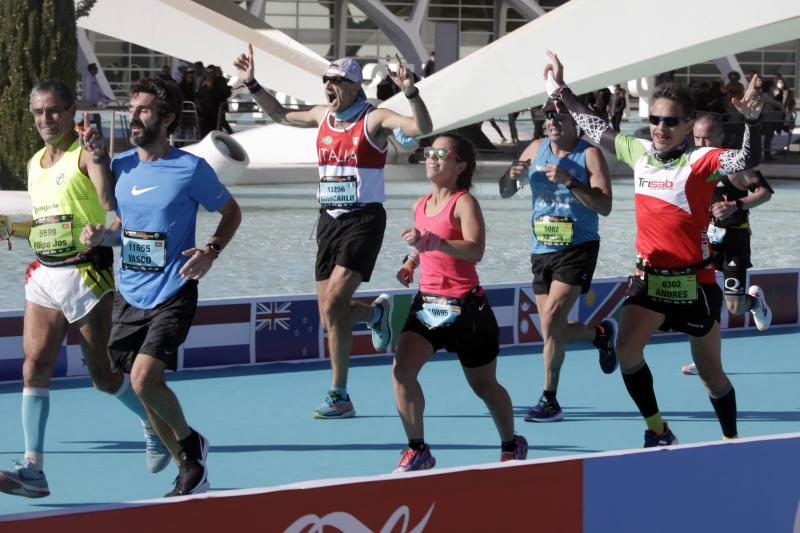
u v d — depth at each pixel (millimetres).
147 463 16656
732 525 12711
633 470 12227
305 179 68562
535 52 63719
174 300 14586
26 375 15086
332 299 19734
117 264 35719
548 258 19953
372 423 20141
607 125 17141
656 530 12391
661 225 16234
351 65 19156
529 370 24797
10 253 40344
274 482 16578
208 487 14867
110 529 10305
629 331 16547
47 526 10086
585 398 22328
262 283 35500
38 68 52406
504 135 97562
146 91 14555
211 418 20406
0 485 14586
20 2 52125
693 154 16016
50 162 15375
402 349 16016
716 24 55500
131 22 84438
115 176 14852
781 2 53250
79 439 18812
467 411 21094
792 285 30234
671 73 129375
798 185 70250
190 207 14703
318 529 10992
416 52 146750
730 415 17406
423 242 15211
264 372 24219
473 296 15906
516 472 11734
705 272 16703
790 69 161625
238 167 63938
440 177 15961
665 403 21984
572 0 62875
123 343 14844
